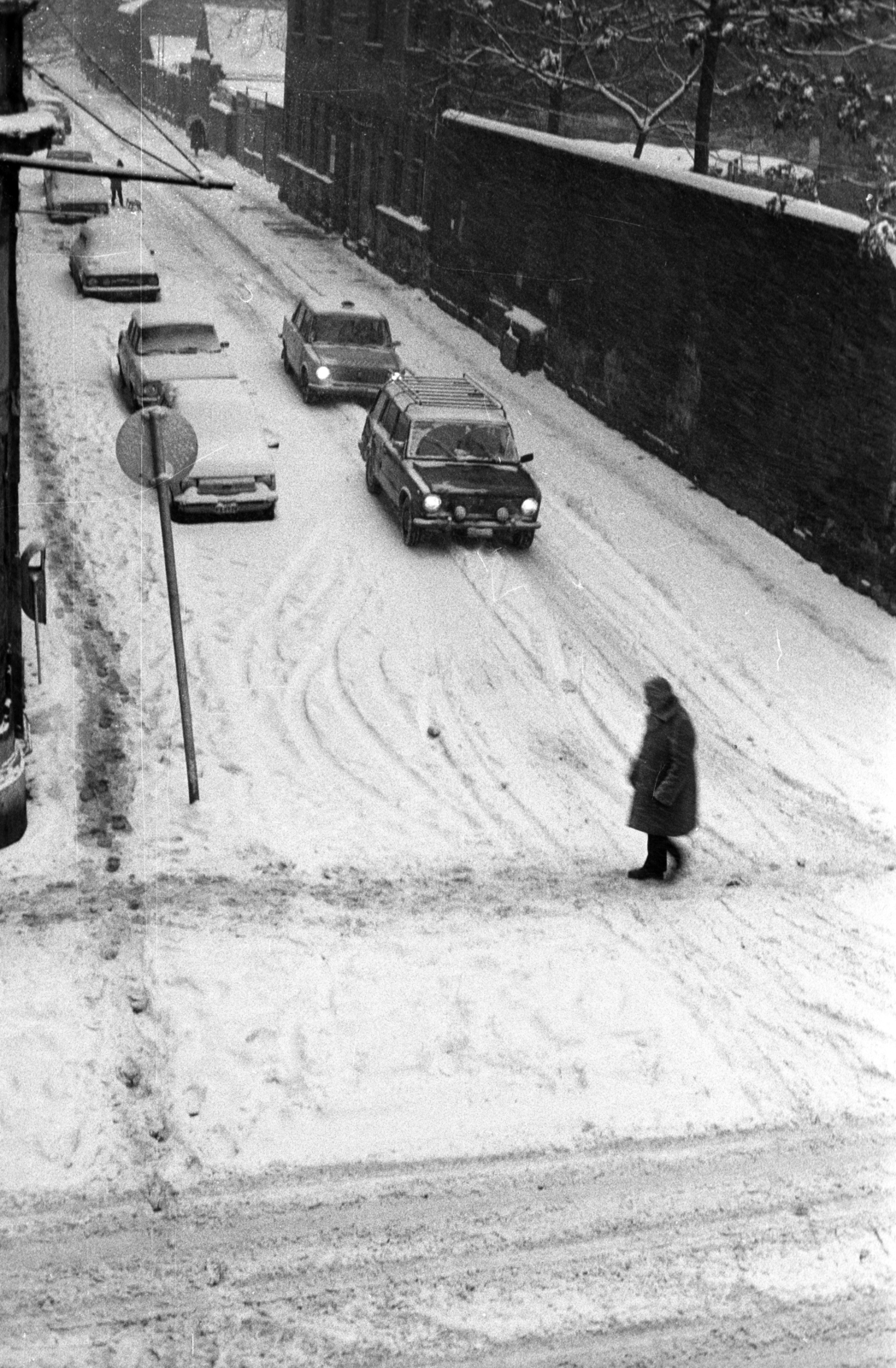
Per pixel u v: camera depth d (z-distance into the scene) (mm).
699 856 12039
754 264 19672
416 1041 9242
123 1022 9203
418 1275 7477
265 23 57844
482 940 10453
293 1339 7039
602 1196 8094
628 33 27594
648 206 22656
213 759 12805
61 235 37531
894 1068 9320
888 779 13648
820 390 18359
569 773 13344
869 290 17172
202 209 44094
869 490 17516
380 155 37531
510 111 32312
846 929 11016
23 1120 8312
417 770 13055
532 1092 8867
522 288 28562
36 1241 7508
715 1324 7285
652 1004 9820
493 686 14969
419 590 17156
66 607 15586
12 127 10016
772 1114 8820
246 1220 7742
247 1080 8773
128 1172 8008
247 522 18781
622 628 16594
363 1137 8391
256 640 15398
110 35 64062
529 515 18188
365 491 20422
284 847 11539
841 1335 7262
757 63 24953
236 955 9992
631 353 23703
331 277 35750
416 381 20422
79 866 10969
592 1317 7281
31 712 13156
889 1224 8016
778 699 15117
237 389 20547
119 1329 7031
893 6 21750
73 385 23891
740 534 19781
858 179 24375
